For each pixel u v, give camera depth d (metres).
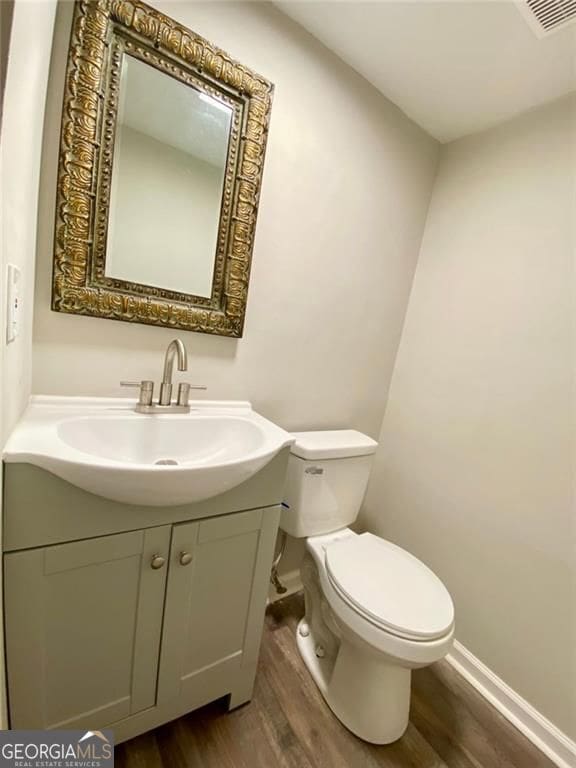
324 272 1.34
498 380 1.29
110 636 0.79
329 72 1.17
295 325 1.32
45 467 0.63
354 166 1.31
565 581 1.09
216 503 0.86
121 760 0.90
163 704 0.92
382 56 1.15
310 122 1.16
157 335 1.04
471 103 1.29
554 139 1.17
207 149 1.00
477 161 1.41
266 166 1.11
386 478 1.73
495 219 1.33
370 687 1.03
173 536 0.81
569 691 1.07
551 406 1.14
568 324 1.11
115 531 0.74
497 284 1.31
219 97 0.97
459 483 1.41
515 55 1.05
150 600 0.82
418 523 1.57
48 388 0.92
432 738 1.08
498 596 1.26
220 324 1.12
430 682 1.29
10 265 0.56
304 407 1.44
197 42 0.89
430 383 1.54
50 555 0.68
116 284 0.94
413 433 1.61
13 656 0.69
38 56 0.62
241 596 0.98
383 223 1.46
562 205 1.14
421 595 1.02
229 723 1.03
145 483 0.66
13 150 0.53
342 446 1.30
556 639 1.11
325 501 1.32
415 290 1.64
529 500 1.19
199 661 0.95
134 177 0.92
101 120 0.83
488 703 1.23
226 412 1.17
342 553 1.18
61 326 0.90
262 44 1.02
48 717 0.76
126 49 0.83
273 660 1.25
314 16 1.04
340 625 1.03
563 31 0.95
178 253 1.02
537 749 1.09
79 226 0.85
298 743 1.00
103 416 0.91
